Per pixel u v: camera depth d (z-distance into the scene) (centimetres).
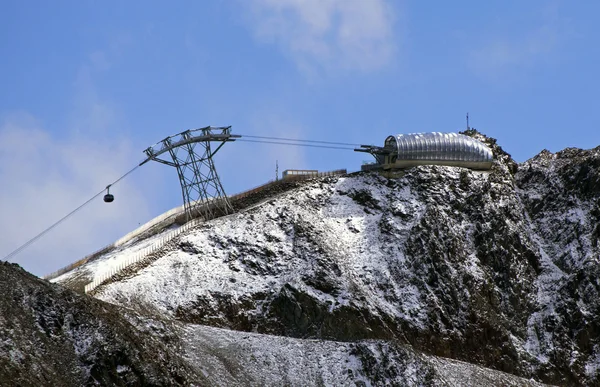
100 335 18575
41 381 17025
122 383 18125
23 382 16600
